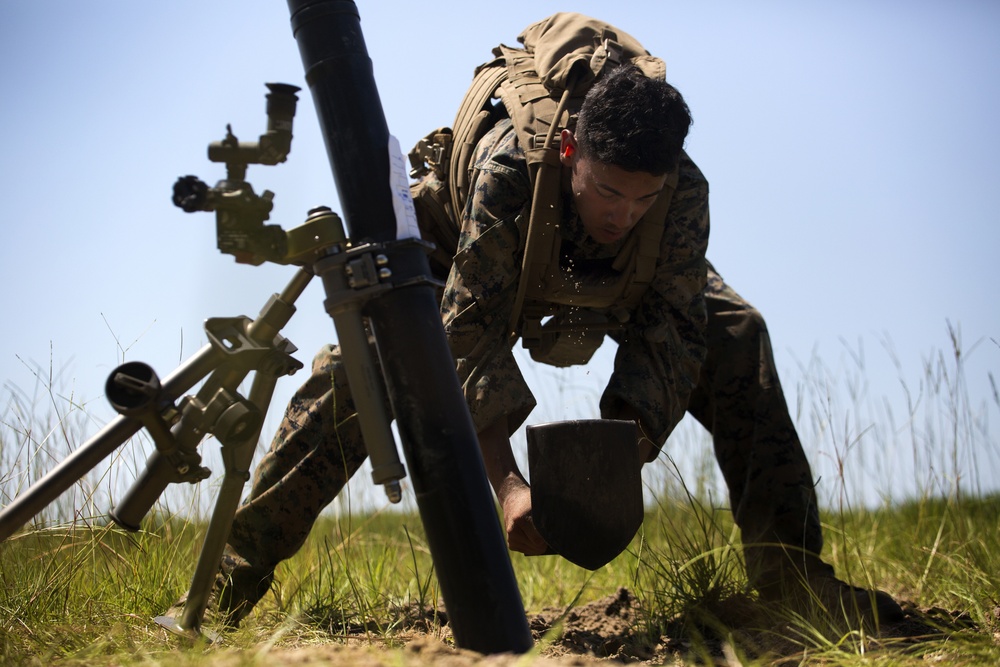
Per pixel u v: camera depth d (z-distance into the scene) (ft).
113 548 9.48
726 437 9.85
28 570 8.81
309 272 5.97
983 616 8.38
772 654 7.67
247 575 8.39
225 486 6.13
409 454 5.66
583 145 7.72
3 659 6.34
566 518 6.43
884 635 8.06
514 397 7.69
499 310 8.07
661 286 8.43
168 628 6.98
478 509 5.55
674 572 9.64
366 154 5.82
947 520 12.06
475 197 8.01
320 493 8.38
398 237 5.72
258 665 5.15
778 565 9.18
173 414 5.58
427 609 9.47
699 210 8.57
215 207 5.47
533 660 5.16
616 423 6.55
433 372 5.65
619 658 7.93
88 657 6.28
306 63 5.96
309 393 8.39
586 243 8.29
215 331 5.90
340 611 9.26
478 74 9.31
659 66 8.75
